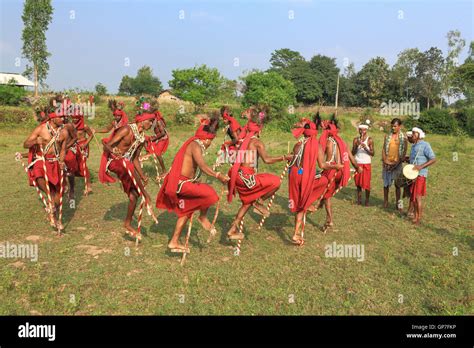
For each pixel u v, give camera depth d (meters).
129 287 5.48
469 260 6.51
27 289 5.34
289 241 7.35
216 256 6.59
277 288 5.52
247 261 6.40
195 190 6.11
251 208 9.44
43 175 7.35
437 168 15.54
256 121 7.05
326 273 6.01
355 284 5.67
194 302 5.14
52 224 7.38
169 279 5.74
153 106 11.19
